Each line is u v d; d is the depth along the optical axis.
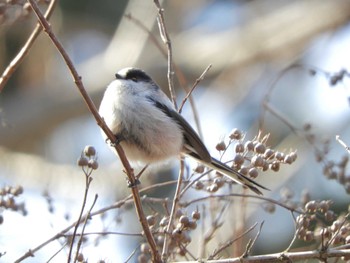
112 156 16.11
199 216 6.89
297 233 6.88
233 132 7.36
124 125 8.03
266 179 13.96
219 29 18.52
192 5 18.72
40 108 17.64
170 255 7.32
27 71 17.81
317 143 11.79
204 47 17.98
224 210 7.96
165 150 8.21
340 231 6.70
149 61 17.30
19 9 8.60
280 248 13.10
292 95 16.14
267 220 13.30
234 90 17.59
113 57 17.69
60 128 17.89
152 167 8.61
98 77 17.73
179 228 6.79
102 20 18.88
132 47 17.41
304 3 17.91
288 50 17.38
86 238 7.59
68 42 18.47
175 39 18.33
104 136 8.16
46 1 8.26
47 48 17.44
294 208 7.61
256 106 16.95
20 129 17.36
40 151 17.62
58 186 14.94
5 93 17.97
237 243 8.17
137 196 6.79
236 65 17.56
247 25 18.00
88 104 6.71
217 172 7.59
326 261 6.64
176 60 17.86
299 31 17.39
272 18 17.98
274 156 7.16
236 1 18.86
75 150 17.47
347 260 6.69
